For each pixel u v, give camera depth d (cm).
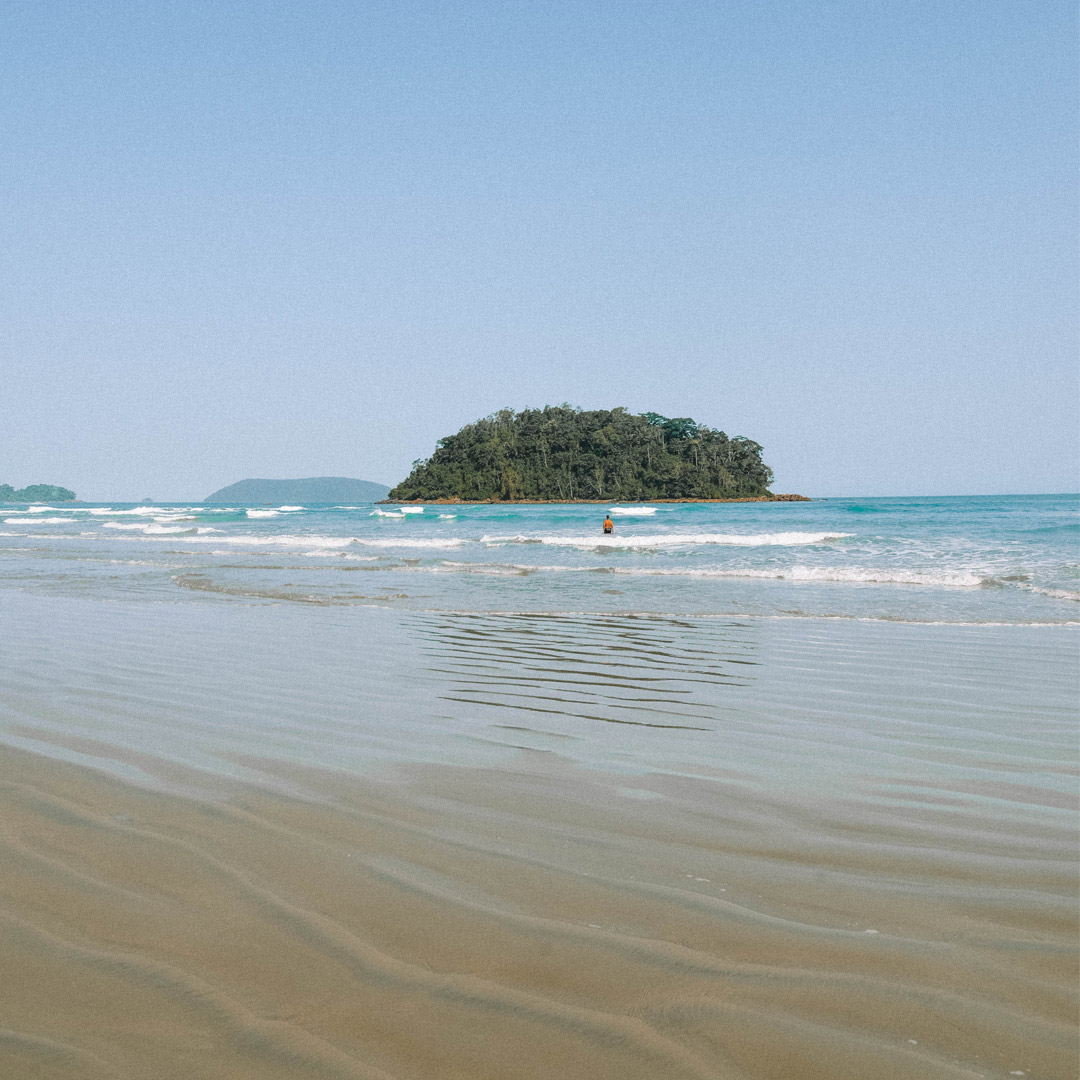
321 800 441
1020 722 621
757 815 423
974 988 255
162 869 346
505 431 18050
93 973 263
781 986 256
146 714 645
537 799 447
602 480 17112
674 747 558
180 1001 248
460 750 548
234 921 299
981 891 328
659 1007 246
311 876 340
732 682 786
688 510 8262
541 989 255
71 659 895
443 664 878
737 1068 218
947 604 1382
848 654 934
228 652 945
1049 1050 224
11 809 422
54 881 333
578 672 838
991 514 5259
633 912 308
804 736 587
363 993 253
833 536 3005
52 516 8850
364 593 1606
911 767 510
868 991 254
